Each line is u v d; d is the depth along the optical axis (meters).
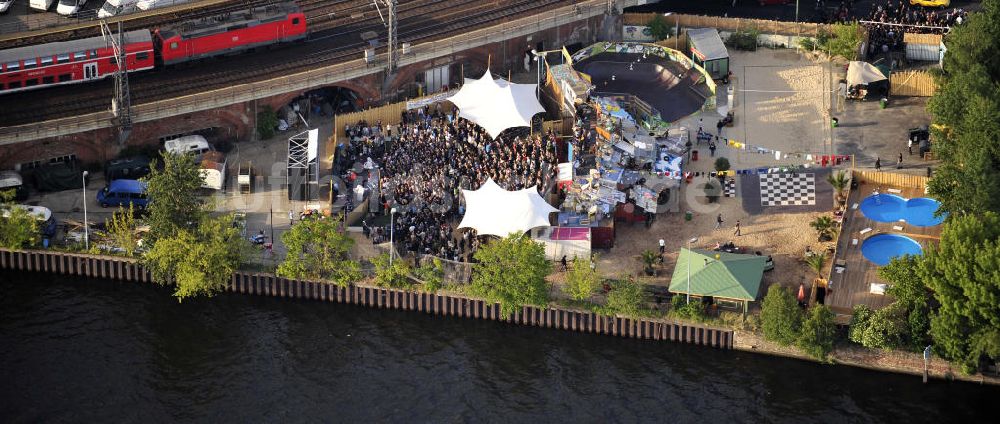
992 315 199.50
